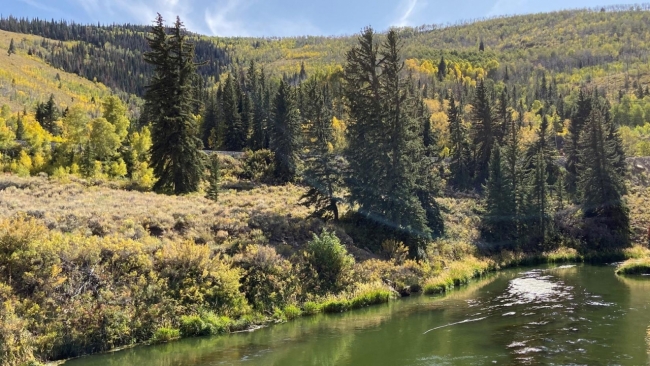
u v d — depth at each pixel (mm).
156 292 16734
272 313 18875
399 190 32312
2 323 12977
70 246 16688
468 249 39062
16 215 19188
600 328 15273
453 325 16672
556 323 16219
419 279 25859
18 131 77000
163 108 36375
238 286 18781
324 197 33812
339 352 13602
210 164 39000
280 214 30750
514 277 30484
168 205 27641
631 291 22875
